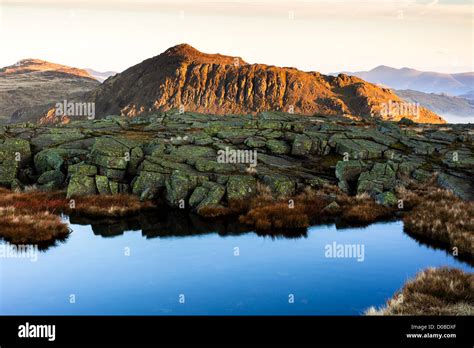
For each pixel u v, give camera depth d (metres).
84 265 20.47
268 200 31.78
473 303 15.71
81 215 29.53
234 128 51.78
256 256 21.88
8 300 16.83
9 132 48.09
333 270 19.97
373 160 41.50
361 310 15.80
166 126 57.97
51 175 36.19
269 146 44.78
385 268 20.22
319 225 27.81
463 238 23.44
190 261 21.12
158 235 25.42
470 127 66.69
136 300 16.81
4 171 36.31
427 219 27.41
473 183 35.97
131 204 31.00
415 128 63.66
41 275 19.27
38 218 26.72
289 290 17.72
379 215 29.66
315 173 38.91
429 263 20.86
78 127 57.25
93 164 36.03
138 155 37.12
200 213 29.80
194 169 35.75
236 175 34.22
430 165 41.06
